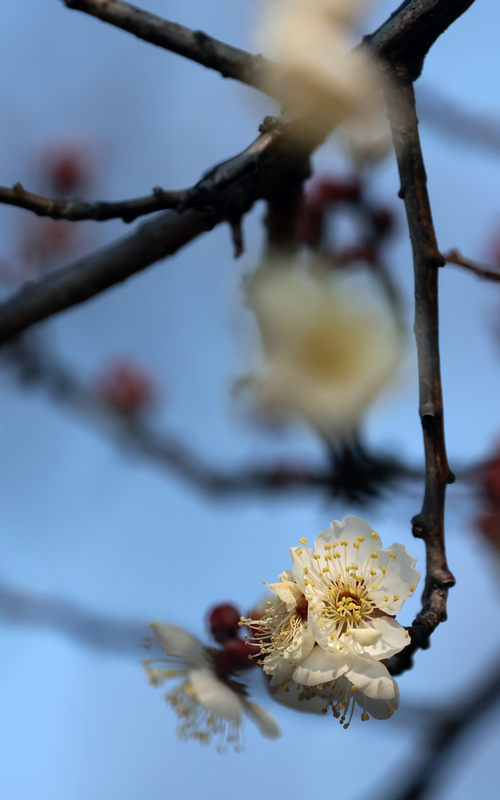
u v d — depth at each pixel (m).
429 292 0.60
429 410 0.59
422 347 0.59
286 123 0.62
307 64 0.61
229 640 0.63
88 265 0.67
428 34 0.61
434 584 0.58
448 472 0.59
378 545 0.59
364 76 0.61
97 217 0.60
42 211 0.60
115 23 0.63
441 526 0.58
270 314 0.67
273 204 0.65
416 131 0.61
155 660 0.63
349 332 0.67
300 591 0.59
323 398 0.67
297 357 0.67
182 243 0.66
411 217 0.60
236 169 0.61
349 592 0.59
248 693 0.62
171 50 0.63
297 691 0.59
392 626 0.58
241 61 0.63
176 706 0.62
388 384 0.67
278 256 0.67
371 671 0.58
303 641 0.58
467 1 0.60
